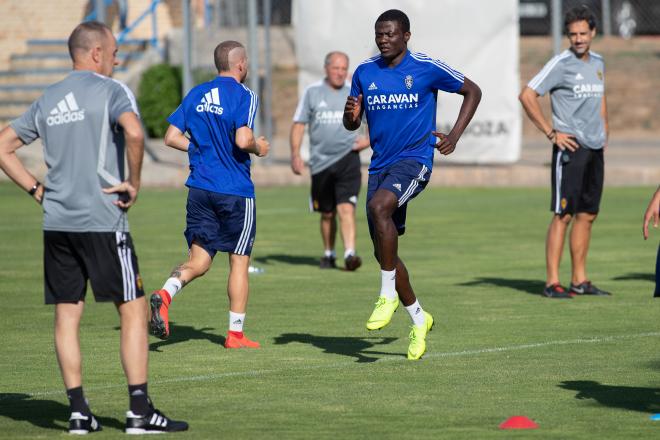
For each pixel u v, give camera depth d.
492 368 19.66
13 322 24.64
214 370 19.75
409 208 47.50
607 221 42.69
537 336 22.62
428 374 19.23
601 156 27.61
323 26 54.41
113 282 15.11
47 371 19.70
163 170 58.09
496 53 53.19
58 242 15.23
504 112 53.75
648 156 61.28
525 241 38.16
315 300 27.47
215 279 31.16
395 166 20.20
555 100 27.47
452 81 20.20
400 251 36.00
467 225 42.22
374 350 21.50
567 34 27.59
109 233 15.08
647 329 23.28
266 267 33.25
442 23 53.12
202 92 21.80
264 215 46.00
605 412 16.50
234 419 16.22
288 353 21.23
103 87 15.07
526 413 16.47
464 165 57.84
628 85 80.19
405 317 25.28
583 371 19.31
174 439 15.05
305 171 56.72
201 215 21.62
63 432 15.48
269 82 58.28
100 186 15.05
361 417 16.31
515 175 54.94
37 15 76.38
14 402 17.42
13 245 37.97
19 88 70.31
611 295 27.83
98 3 58.75
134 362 15.23
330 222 32.94
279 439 15.05
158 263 33.62
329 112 32.25
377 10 53.81
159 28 77.69
